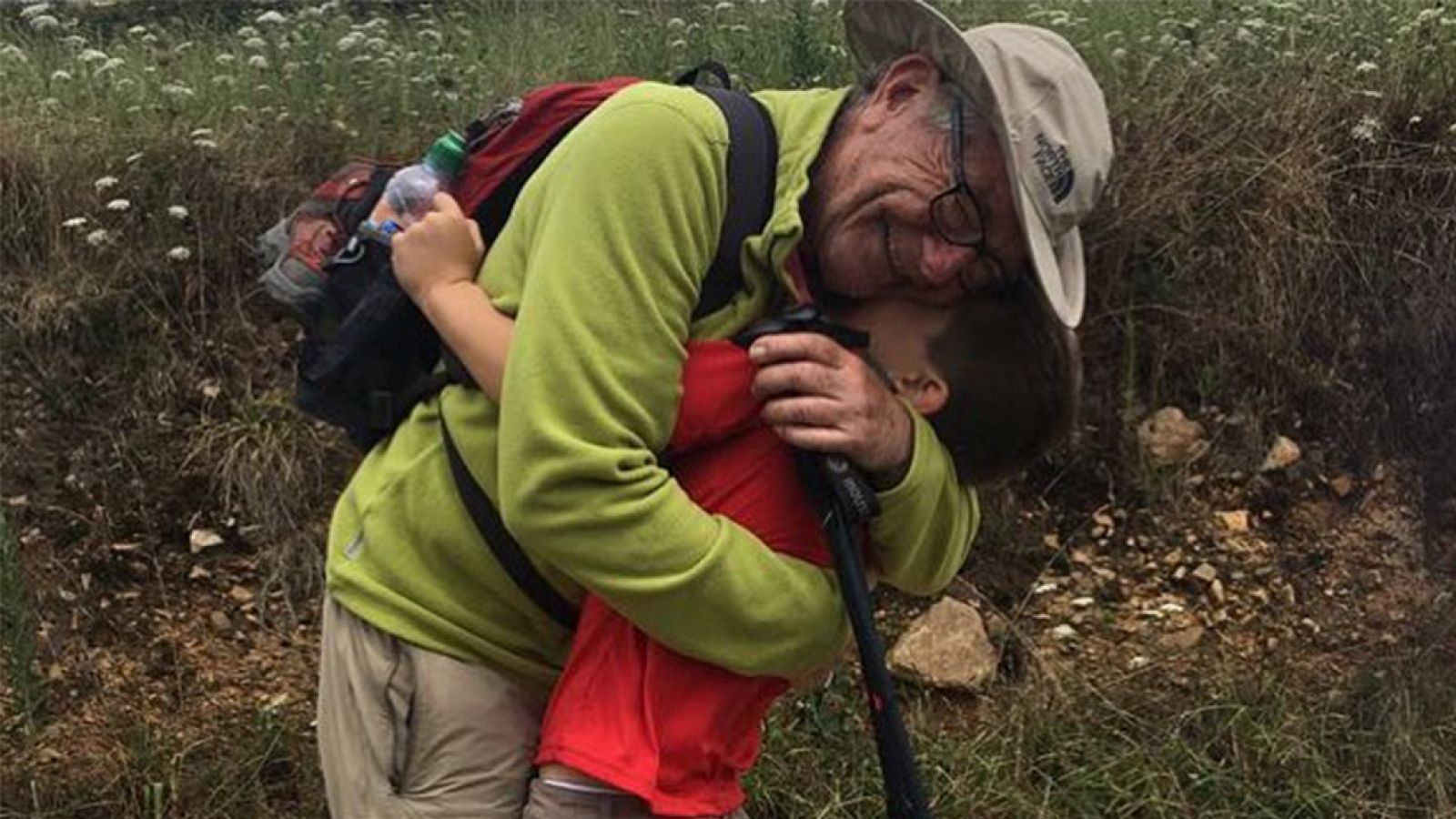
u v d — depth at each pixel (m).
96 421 4.73
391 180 2.17
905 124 1.97
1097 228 5.11
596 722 2.00
